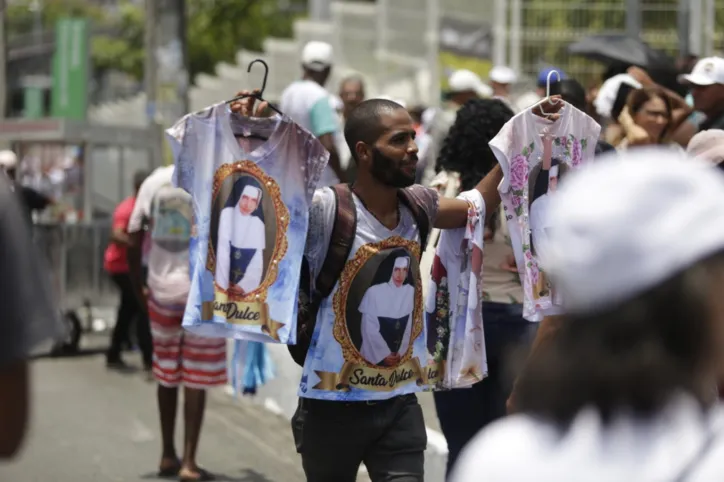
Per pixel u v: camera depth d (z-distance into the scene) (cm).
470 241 623
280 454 1040
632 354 232
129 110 3350
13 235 336
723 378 238
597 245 228
